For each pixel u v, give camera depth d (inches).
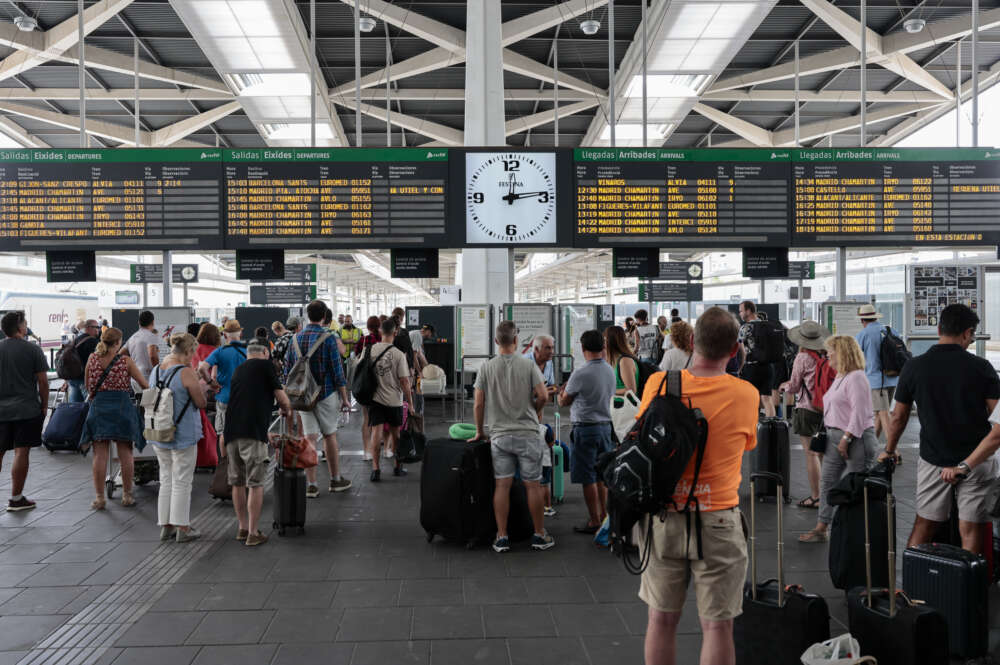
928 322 410.6
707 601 93.7
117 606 150.3
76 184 314.7
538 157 322.3
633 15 583.5
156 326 382.3
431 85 762.8
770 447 236.5
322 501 243.3
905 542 188.4
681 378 95.2
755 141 889.5
